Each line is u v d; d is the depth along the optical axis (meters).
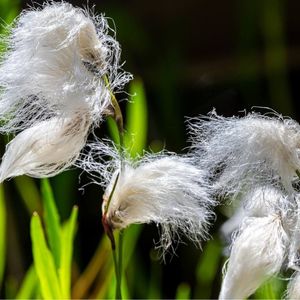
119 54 0.32
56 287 0.41
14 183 0.73
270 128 0.32
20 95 0.32
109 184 0.34
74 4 0.84
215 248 0.62
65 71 0.32
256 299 0.43
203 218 0.33
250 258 0.32
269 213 0.33
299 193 0.32
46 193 0.43
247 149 0.32
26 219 0.76
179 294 0.52
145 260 0.77
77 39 0.32
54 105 0.32
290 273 0.36
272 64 0.85
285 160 0.32
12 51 0.32
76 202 0.79
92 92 0.32
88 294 0.65
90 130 0.32
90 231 0.80
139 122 0.50
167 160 0.34
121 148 0.34
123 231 0.34
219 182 0.32
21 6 0.59
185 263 0.75
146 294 0.64
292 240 0.32
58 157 0.32
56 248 0.43
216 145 0.32
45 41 0.32
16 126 0.32
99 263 0.56
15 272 0.65
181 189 0.33
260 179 0.32
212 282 0.65
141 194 0.33
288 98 0.84
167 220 0.34
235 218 0.41
